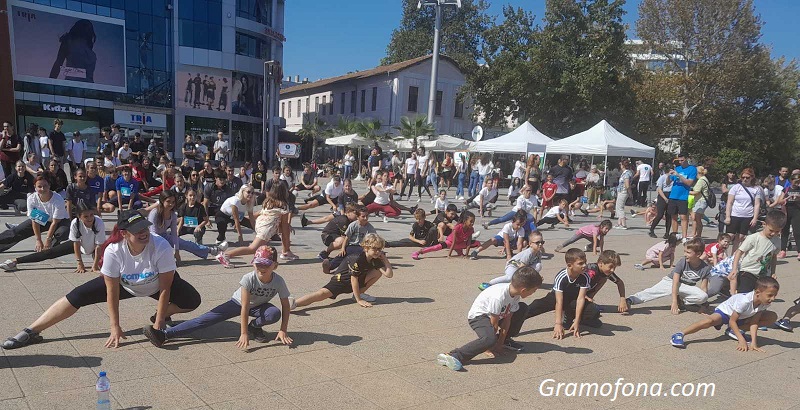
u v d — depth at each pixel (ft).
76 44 98.53
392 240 35.12
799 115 135.64
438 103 132.05
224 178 36.17
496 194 50.01
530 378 14.57
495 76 110.11
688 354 17.19
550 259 32.01
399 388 13.43
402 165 78.74
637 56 133.90
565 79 100.37
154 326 15.30
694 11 118.93
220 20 112.47
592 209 60.44
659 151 125.80
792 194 34.42
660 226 50.83
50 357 14.12
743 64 115.24
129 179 38.17
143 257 14.69
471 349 15.01
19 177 36.42
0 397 11.78
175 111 110.01
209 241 31.37
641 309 22.34
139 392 12.42
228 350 15.38
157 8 106.01
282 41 127.65
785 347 18.29
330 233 28.02
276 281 15.69
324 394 12.85
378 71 133.80
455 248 30.76
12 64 90.22
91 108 101.71
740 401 13.83
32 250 26.00
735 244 32.12
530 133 71.87
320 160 144.56
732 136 126.41
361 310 20.03
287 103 184.96
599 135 66.95
